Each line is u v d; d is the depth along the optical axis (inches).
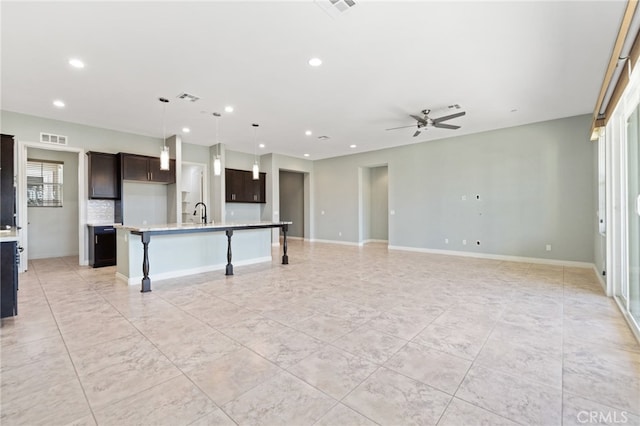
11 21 103.3
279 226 224.1
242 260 223.1
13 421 60.4
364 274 193.9
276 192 350.6
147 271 154.3
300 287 161.9
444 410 63.6
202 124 228.8
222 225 191.5
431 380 74.7
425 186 290.7
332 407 64.7
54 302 136.3
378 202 386.3
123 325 109.6
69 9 97.4
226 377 76.2
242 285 165.8
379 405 65.2
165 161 162.6
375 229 389.7
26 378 75.7
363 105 188.7
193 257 194.5
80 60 131.0
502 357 86.1
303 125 233.1
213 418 61.4
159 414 62.6
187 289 157.6
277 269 209.2
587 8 98.4
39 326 108.7
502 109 198.1
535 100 181.9
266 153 349.7
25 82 152.6
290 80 152.9
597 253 189.6
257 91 166.1
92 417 61.7
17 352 89.4
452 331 104.1
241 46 121.3
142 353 88.7
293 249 316.2
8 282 111.0
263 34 113.0
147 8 97.5
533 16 102.7
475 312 122.7
